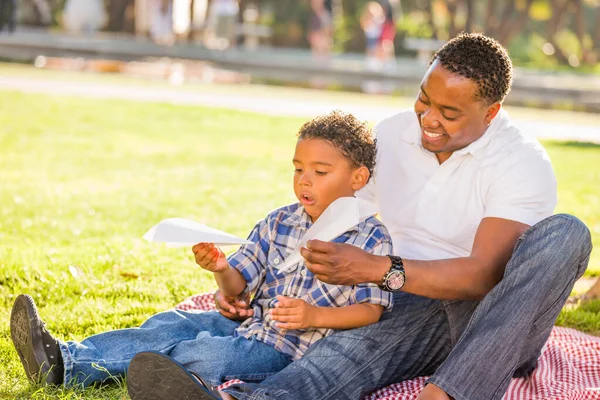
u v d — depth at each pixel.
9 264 5.33
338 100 17.75
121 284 5.26
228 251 6.29
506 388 3.30
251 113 14.86
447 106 3.59
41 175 8.77
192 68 23.61
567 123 16.62
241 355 3.55
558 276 3.29
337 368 3.47
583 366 4.20
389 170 3.97
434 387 3.25
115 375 3.69
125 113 13.81
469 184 3.75
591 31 44.22
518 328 3.24
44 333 3.60
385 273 3.32
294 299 3.45
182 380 3.12
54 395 3.56
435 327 3.70
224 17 28.70
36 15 31.58
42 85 16.55
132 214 7.30
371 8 29.11
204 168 9.81
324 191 3.64
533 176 3.64
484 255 3.51
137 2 29.98
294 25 35.44
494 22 31.75
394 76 24.55
